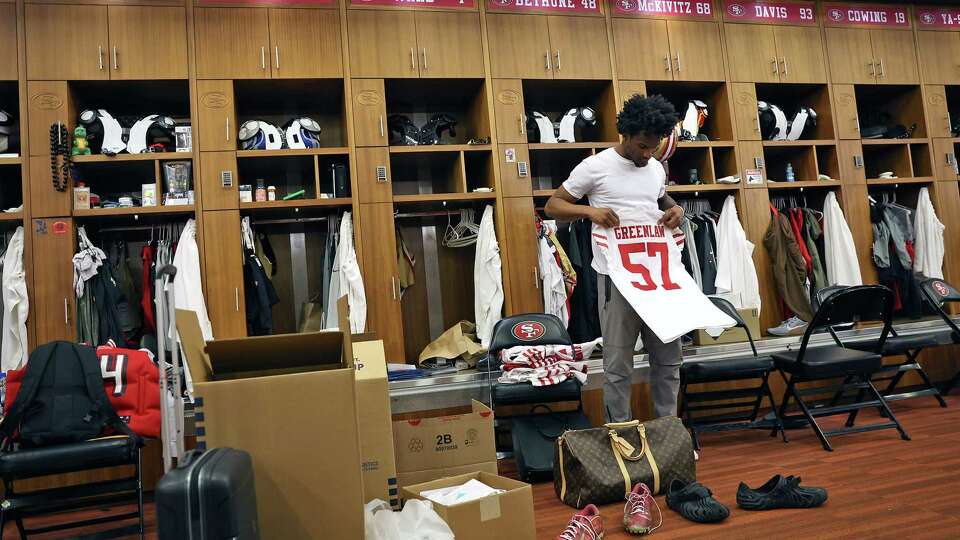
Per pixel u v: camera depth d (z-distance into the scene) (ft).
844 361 10.91
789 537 6.58
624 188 9.68
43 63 13.23
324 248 15.79
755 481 8.92
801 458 10.08
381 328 14.02
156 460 11.54
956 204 18.24
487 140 15.11
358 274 13.85
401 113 17.06
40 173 13.00
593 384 13.67
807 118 17.38
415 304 16.55
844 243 16.89
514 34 15.53
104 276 13.05
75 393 8.32
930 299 13.69
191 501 3.87
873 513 7.11
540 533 7.21
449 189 16.52
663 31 16.52
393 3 14.96
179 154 13.56
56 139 13.07
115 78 13.47
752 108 16.94
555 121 17.06
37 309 12.69
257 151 14.01
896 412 13.58
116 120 13.79
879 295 11.00
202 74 13.83
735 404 12.19
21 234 12.89
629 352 9.68
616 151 9.81
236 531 3.97
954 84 18.76
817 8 17.84
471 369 13.87
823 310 10.75
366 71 14.62
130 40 13.62
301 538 4.75
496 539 6.14
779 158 18.56
